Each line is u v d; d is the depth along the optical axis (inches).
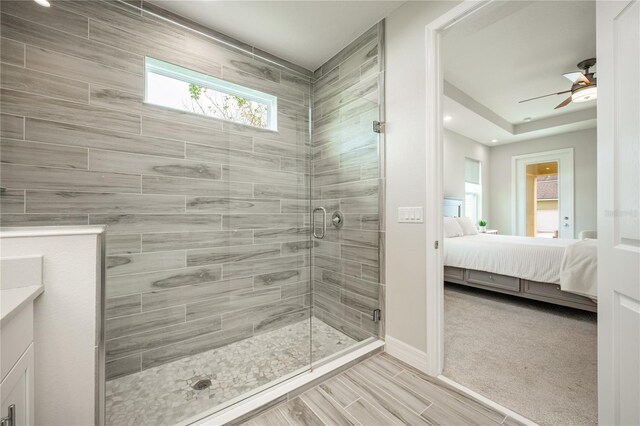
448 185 200.1
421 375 67.4
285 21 82.7
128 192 70.6
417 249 71.1
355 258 85.7
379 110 81.2
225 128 85.7
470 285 136.8
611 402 39.4
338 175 90.9
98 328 38.1
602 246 41.4
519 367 70.6
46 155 61.5
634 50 34.9
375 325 81.4
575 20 95.2
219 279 82.8
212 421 51.3
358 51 89.4
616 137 38.3
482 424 51.4
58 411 35.6
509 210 234.4
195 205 79.9
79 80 65.1
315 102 103.1
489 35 103.7
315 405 56.9
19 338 29.6
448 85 142.5
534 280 114.2
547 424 51.3
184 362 73.6
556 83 143.5
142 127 72.9
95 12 67.3
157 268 73.7
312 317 92.2
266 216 91.3
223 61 86.7
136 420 52.7
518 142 230.1
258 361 73.7
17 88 59.1
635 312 35.0
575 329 95.0
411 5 73.3
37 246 34.8
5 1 58.7
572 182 203.3
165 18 74.1
